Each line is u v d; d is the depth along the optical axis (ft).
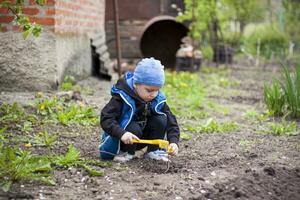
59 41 21.27
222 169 12.70
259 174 12.04
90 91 22.44
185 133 16.93
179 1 39.88
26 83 20.52
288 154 14.52
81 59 25.38
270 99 20.68
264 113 21.02
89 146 14.47
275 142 16.01
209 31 46.65
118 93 12.51
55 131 15.78
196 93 25.22
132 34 39.70
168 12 39.86
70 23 23.18
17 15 14.82
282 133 17.31
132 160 13.00
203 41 47.03
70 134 15.60
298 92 20.13
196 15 37.91
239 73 38.68
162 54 41.83
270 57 48.47
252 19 58.34
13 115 16.30
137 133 12.57
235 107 22.99
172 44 41.68
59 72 21.30
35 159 11.77
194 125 18.10
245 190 11.01
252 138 16.55
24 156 11.50
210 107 22.29
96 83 25.34
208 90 28.17
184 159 13.56
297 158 14.12
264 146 15.40
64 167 12.12
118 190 10.91
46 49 20.53
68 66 22.90
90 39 27.86
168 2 39.86
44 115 17.16
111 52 39.73
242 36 58.54
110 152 12.82
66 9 22.36
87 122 16.96
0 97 18.76
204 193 10.83
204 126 17.54
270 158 13.99
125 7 39.52
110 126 12.34
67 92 19.69
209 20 41.32
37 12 20.40
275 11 69.82
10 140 14.40
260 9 58.03
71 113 17.17
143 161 12.92
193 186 11.24
